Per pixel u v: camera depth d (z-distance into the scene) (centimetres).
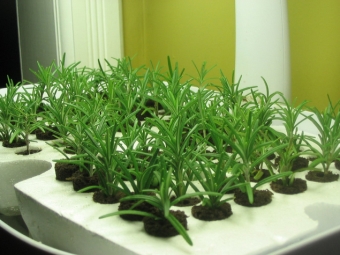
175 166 36
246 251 29
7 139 55
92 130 42
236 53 62
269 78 59
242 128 45
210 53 87
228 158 38
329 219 37
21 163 49
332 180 41
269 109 51
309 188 39
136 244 30
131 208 33
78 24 89
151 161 35
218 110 50
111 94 55
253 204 36
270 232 31
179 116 38
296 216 34
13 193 49
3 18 99
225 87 54
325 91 67
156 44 100
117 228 33
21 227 44
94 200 37
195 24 89
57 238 37
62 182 42
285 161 40
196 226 32
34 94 62
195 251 29
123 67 64
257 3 57
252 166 37
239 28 60
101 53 93
